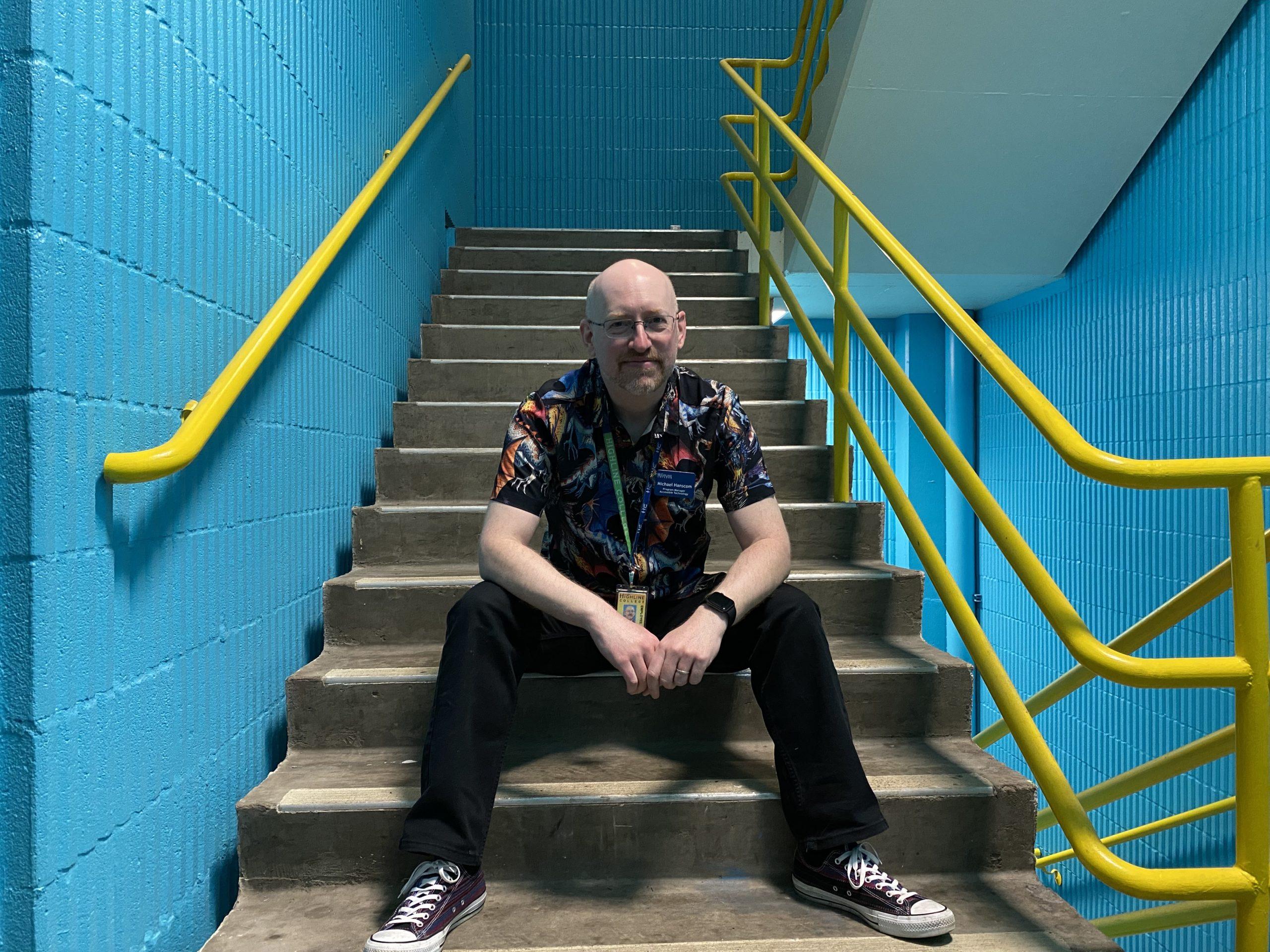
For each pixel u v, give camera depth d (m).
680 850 1.47
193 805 1.35
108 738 1.10
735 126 4.67
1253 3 2.59
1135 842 3.05
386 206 2.61
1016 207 3.34
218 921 1.44
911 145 3.16
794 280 3.95
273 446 1.71
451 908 1.26
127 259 1.14
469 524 2.18
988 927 1.31
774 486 2.47
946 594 1.69
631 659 1.31
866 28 2.80
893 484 1.97
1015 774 1.56
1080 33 2.77
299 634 1.87
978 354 1.40
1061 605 1.22
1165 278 2.99
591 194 4.64
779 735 1.38
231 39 1.49
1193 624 2.79
